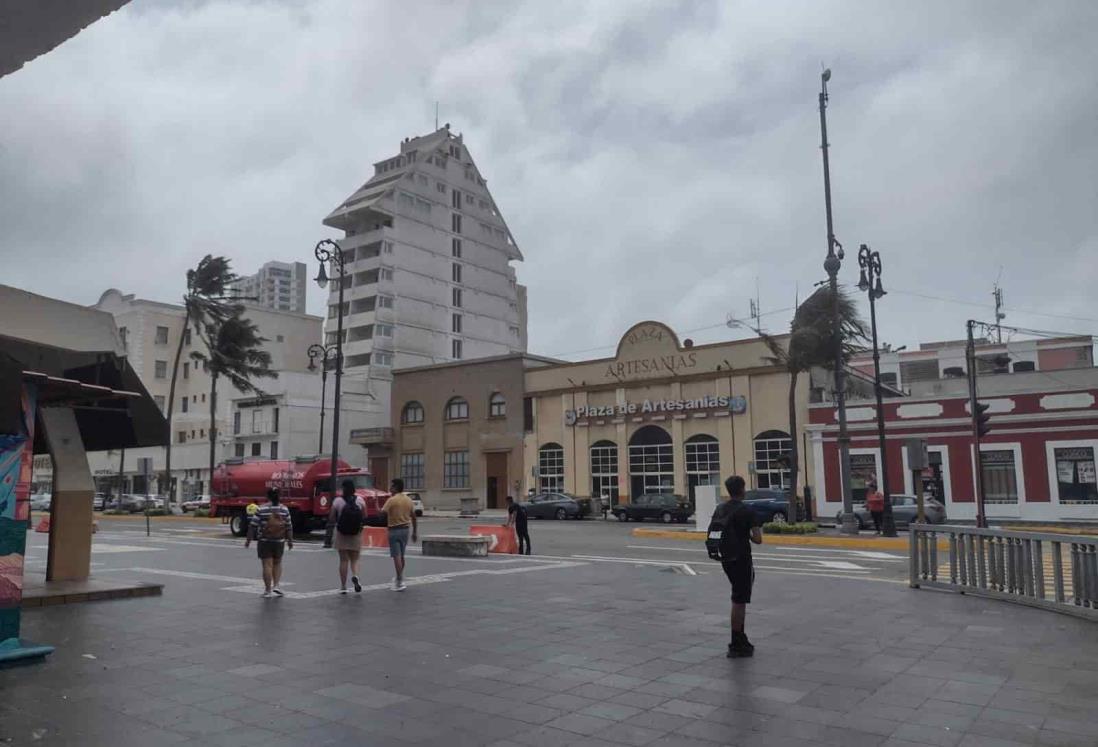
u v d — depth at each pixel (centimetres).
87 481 1399
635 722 607
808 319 2944
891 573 1642
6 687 704
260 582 1438
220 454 6341
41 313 1141
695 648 866
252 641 905
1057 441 3397
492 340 9012
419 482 5631
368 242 8025
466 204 8944
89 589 1224
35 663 795
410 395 5747
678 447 4553
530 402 5222
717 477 4409
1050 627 986
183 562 1827
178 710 636
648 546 2411
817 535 2600
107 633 952
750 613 1094
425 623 1019
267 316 7650
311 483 2964
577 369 5022
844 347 2950
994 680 724
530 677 741
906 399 3700
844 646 874
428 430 5628
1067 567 1402
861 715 620
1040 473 3412
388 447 5834
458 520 4494
